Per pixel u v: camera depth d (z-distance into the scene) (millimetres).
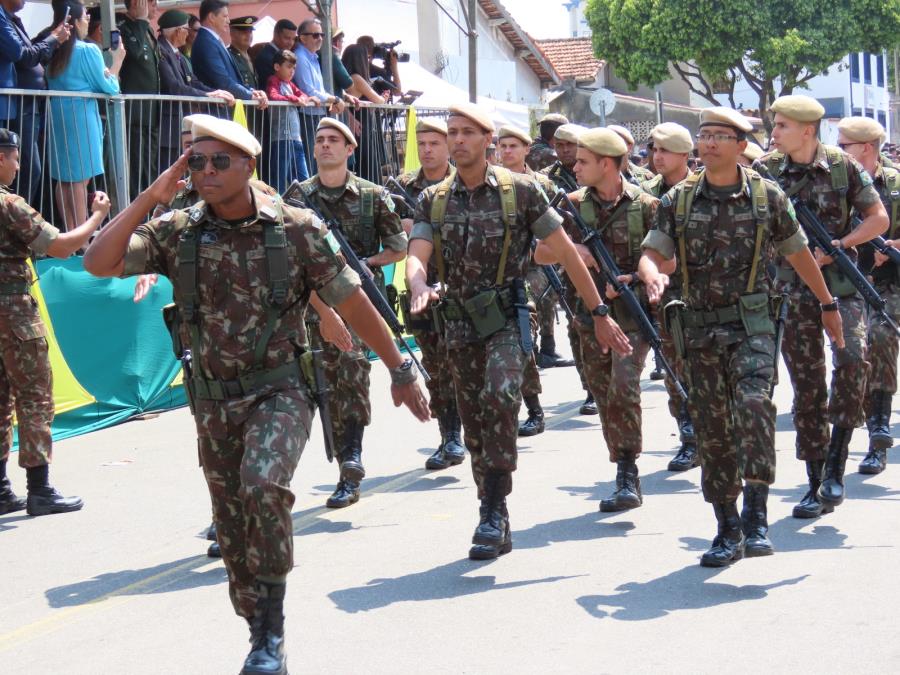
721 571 6035
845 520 6988
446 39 29344
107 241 4395
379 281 7980
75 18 10633
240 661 5043
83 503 8148
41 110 10289
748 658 4793
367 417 7871
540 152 11555
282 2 21656
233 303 4520
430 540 6879
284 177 12758
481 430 6508
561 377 13625
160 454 9688
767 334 6000
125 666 5062
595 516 7316
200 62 12383
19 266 7828
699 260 5992
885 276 8320
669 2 40031
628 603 5574
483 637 5184
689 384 6137
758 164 7637
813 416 7059
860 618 5219
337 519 7492
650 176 9867
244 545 4707
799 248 6156
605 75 49656
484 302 6297
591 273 7625
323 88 14156
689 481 8250
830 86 56844
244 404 4570
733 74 41594
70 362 10508
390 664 4902
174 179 4422
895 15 39562
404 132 15078
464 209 6309
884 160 8680
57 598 6137
